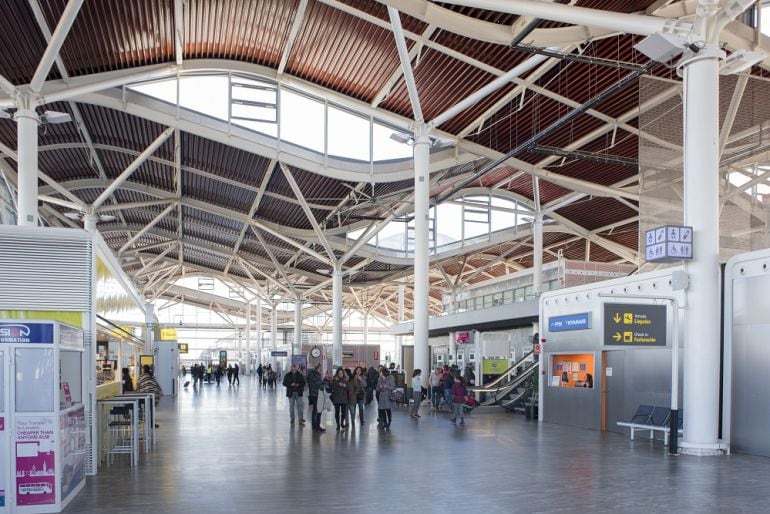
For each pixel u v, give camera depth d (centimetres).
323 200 3008
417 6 1420
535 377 1955
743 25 1486
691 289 1173
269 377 3762
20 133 1577
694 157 1177
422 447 1235
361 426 1605
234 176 2839
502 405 2106
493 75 2025
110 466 1023
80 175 3056
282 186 2875
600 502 766
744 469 990
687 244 1159
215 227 3850
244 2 1898
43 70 1516
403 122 2338
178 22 1802
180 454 1148
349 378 1603
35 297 960
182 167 2816
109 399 1078
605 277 2661
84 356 955
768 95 1831
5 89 1555
